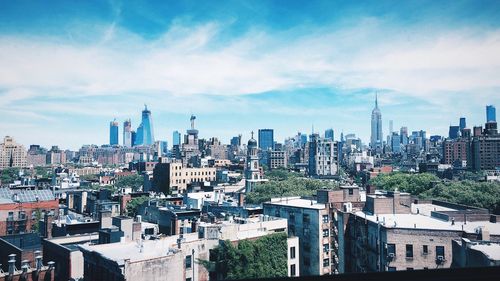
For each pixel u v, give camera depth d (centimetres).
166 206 9012
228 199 10675
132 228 5128
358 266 5472
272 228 6000
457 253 3741
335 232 6531
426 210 6406
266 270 4872
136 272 3606
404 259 4497
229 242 4581
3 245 5753
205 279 4438
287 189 12256
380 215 5547
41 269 4722
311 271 6481
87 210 10325
